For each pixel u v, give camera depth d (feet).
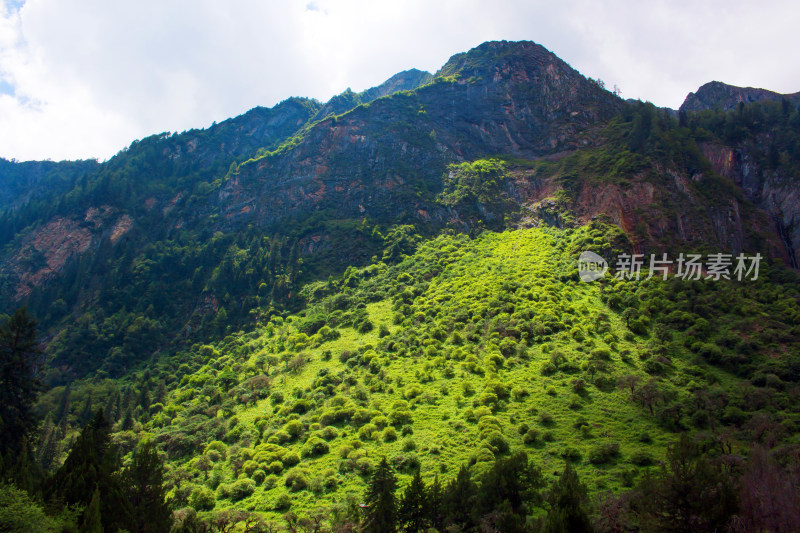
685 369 276.41
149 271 559.38
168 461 277.23
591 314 337.93
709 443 211.00
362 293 453.17
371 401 287.28
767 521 141.49
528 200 555.28
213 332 472.44
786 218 481.87
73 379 435.12
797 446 196.44
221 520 200.03
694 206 451.53
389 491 178.19
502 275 409.90
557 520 145.69
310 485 226.99
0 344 198.29
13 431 194.29
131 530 157.38
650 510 152.87
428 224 561.84
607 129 610.24
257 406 316.81
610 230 425.69
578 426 240.73
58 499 151.84
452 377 294.87
